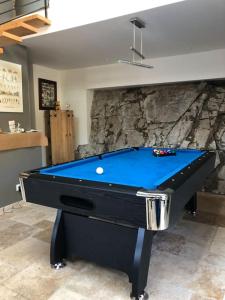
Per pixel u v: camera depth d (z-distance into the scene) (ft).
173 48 12.44
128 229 5.85
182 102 15.35
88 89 17.58
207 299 5.66
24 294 5.81
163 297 5.73
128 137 17.29
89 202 5.63
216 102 14.39
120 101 17.53
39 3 10.77
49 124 16.69
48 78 17.44
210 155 9.65
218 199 12.87
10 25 9.69
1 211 10.80
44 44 11.75
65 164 7.75
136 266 5.49
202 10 8.16
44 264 7.00
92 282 6.26
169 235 8.74
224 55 12.55
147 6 8.07
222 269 6.79
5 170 11.00
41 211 10.91
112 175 6.73
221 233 8.93
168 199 4.79
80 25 9.44
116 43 11.63
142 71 15.05
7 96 11.34
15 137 11.09
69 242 6.84
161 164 8.46
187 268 6.84
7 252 7.59
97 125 18.31
